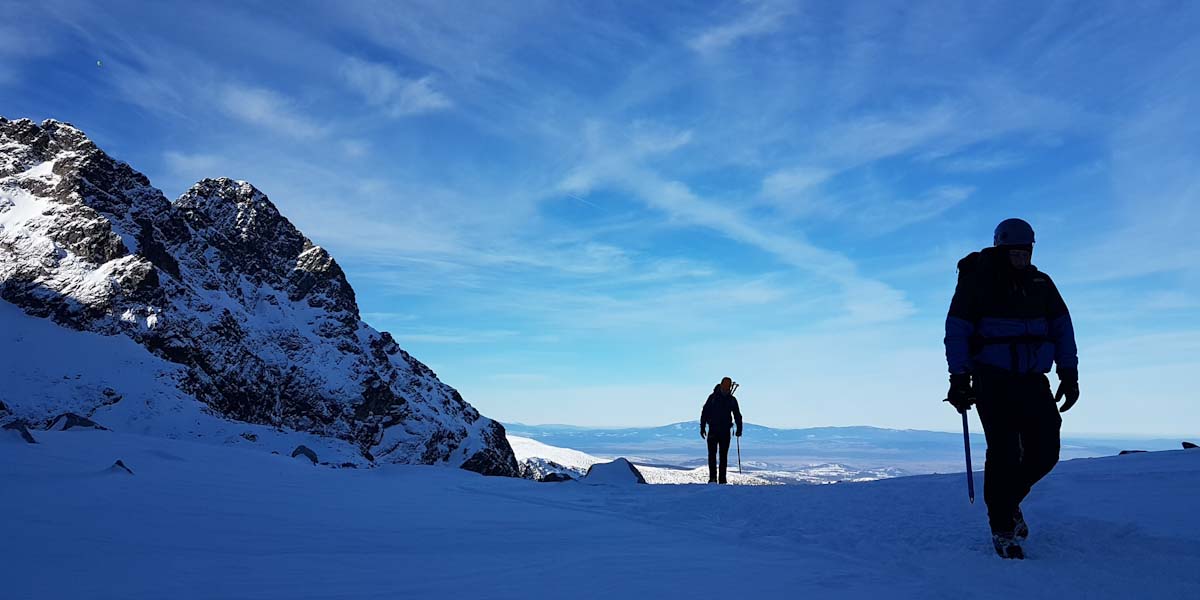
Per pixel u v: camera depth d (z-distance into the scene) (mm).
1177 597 2498
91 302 94312
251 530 4004
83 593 2377
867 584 2818
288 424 123000
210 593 2445
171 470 6406
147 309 100375
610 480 10227
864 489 5570
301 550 3488
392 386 152500
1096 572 2867
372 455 130125
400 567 3094
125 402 76125
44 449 6523
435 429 143125
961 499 4723
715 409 11531
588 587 2740
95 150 125188
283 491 5922
